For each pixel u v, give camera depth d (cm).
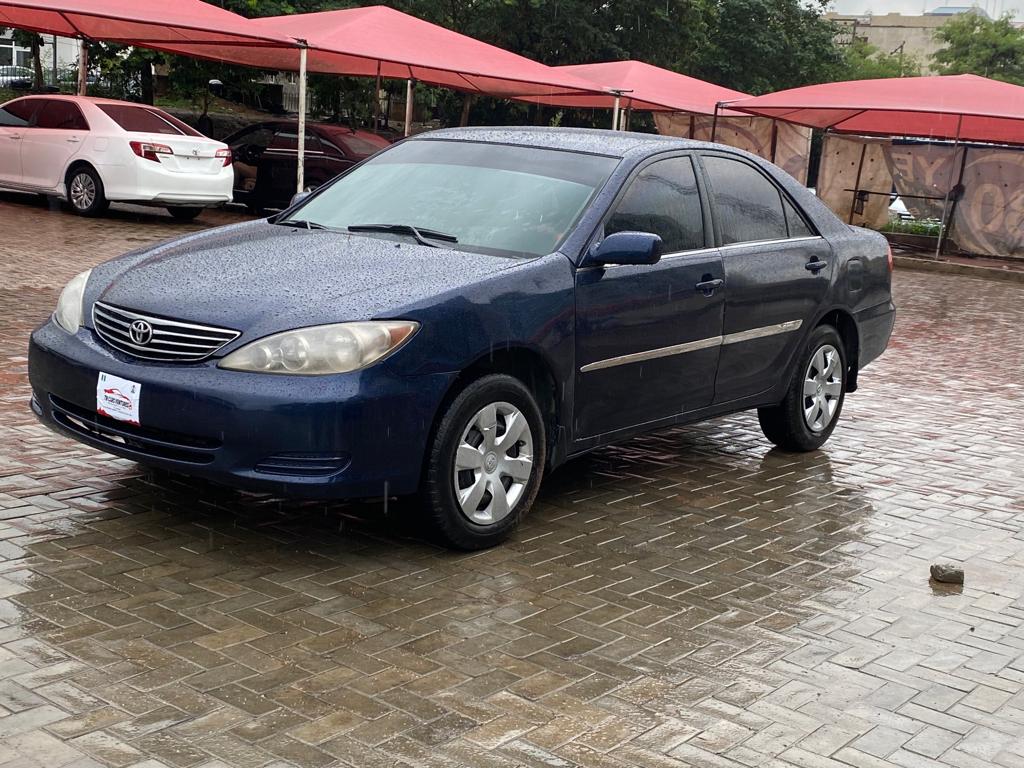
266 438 428
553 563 485
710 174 616
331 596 431
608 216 539
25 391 697
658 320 554
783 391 665
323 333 436
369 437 437
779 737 346
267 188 1858
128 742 318
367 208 573
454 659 386
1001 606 469
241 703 345
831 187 2512
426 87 2827
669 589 464
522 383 508
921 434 774
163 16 1417
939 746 347
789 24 4150
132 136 1614
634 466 654
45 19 1759
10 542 461
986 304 1596
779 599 462
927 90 1981
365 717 341
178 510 512
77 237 1431
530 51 3053
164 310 458
